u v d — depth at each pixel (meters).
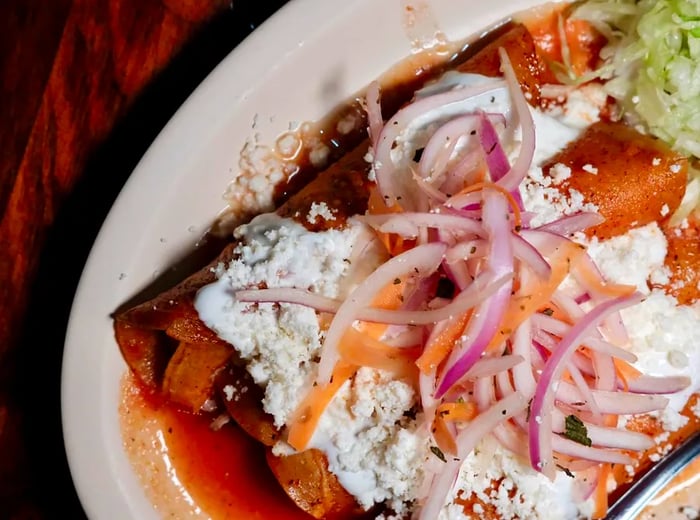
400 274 0.20
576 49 0.26
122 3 0.23
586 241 0.22
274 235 0.21
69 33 0.23
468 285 0.20
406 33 0.24
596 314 0.20
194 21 0.24
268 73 0.23
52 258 0.23
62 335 0.23
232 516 0.24
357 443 0.21
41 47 0.23
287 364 0.21
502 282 0.19
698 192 0.24
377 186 0.21
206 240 0.23
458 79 0.23
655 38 0.24
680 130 0.24
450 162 0.21
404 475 0.21
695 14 0.24
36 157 0.23
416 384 0.20
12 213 0.23
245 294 0.20
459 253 0.20
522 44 0.24
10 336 0.23
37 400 0.23
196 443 0.24
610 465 0.22
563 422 0.21
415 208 0.21
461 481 0.21
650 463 0.24
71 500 0.23
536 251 0.20
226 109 0.22
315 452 0.21
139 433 0.23
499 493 0.21
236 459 0.24
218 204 0.24
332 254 0.21
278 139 0.24
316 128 0.24
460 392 0.20
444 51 0.25
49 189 0.23
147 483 0.23
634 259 0.22
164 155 0.22
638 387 0.21
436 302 0.20
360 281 0.21
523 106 0.21
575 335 0.20
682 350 0.22
